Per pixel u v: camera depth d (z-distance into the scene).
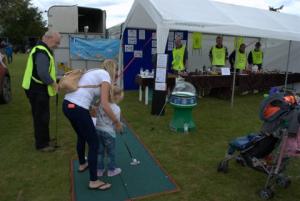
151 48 11.02
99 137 3.77
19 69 18.56
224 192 3.68
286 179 3.80
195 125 6.28
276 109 3.45
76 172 4.09
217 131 6.13
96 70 3.49
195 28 7.08
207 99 9.48
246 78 9.70
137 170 4.20
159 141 5.41
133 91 10.66
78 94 3.35
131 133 5.80
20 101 8.61
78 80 3.44
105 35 12.95
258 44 11.35
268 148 3.72
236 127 6.46
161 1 7.24
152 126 6.30
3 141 5.27
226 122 6.85
